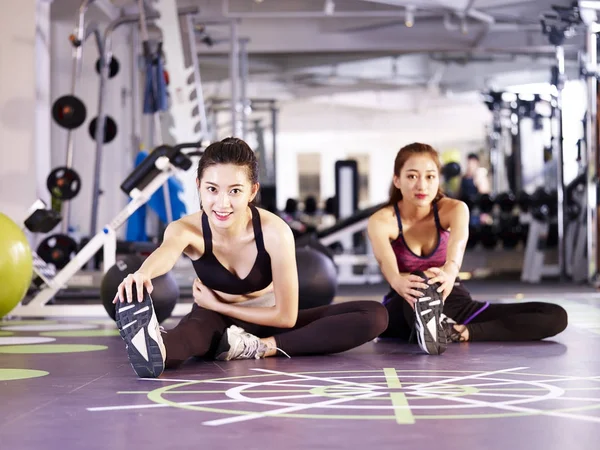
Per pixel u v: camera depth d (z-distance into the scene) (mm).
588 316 5348
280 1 12430
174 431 1867
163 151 5434
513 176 13906
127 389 2512
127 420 2006
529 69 14172
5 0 7727
